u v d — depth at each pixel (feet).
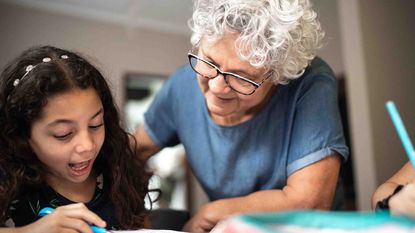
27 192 2.27
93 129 2.15
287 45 2.15
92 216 1.84
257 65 2.13
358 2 4.94
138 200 2.62
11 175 2.16
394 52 5.08
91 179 2.52
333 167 2.46
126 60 8.93
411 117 4.98
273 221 1.17
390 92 4.97
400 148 4.95
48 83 1.99
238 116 2.70
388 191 2.07
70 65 2.17
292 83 2.65
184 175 9.51
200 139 2.92
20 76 2.14
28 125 2.08
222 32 2.10
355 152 5.03
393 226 1.06
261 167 2.69
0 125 2.18
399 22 5.19
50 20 8.06
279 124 2.67
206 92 2.50
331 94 2.58
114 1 8.00
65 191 2.35
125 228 2.39
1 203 2.10
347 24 5.11
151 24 9.25
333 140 2.46
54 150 2.02
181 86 3.09
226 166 2.79
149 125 3.32
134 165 2.77
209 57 2.22
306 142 2.48
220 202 2.55
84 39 8.42
